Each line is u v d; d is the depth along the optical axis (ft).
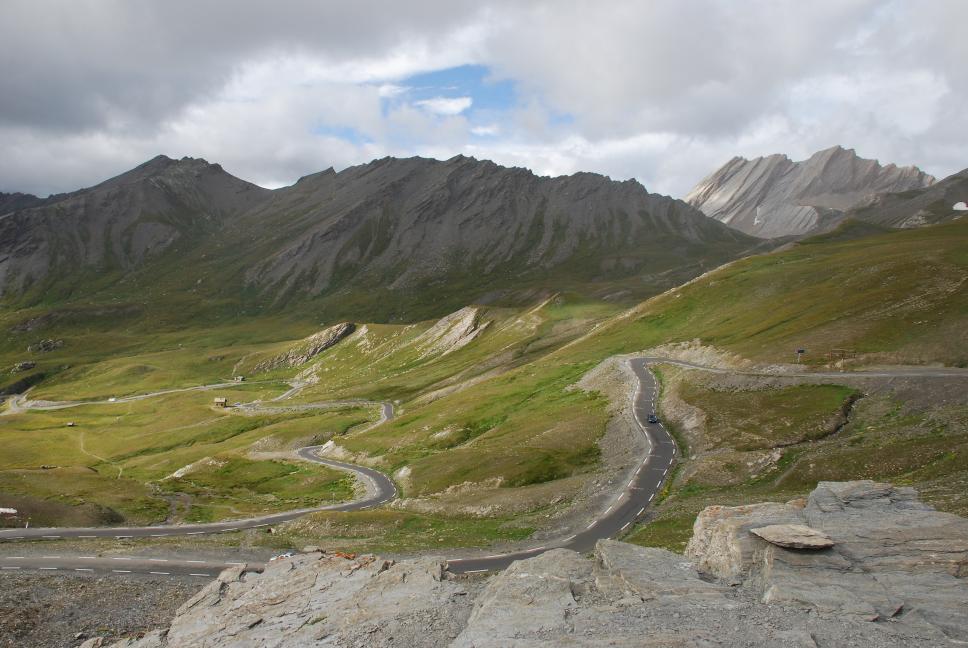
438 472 297.12
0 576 175.52
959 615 71.61
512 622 86.94
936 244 459.32
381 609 106.32
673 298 543.39
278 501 328.70
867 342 281.54
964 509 115.75
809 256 569.23
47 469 376.27
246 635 107.76
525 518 205.57
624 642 74.43
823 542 88.63
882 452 180.34
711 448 231.50
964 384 211.00
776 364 296.71
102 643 127.54
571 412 337.93
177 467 472.85
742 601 82.58
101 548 207.10
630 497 202.80
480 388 480.64
